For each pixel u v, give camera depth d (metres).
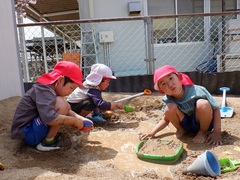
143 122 3.00
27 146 2.26
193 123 2.43
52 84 2.17
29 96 2.15
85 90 2.88
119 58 6.63
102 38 6.42
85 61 6.24
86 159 2.06
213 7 6.92
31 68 8.03
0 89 3.16
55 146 2.24
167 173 1.85
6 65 3.25
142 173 1.80
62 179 1.53
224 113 3.07
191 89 2.37
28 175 1.59
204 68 6.66
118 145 2.35
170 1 6.81
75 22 4.26
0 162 1.92
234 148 2.14
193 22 6.92
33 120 2.15
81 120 2.18
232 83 4.33
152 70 4.50
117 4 6.62
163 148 2.20
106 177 1.66
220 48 6.45
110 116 3.14
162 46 6.77
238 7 6.94
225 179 1.53
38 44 8.26
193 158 2.03
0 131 2.38
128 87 4.31
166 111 2.41
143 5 6.70
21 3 5.80
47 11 10.02
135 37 6.62
